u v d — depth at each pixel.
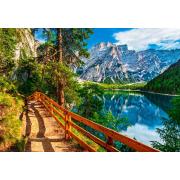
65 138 9.98
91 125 7.26
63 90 23.05
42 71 23.02
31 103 21.58
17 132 8.83
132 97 158.00
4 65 17.27
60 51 22.44
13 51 17.67
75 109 33.62
